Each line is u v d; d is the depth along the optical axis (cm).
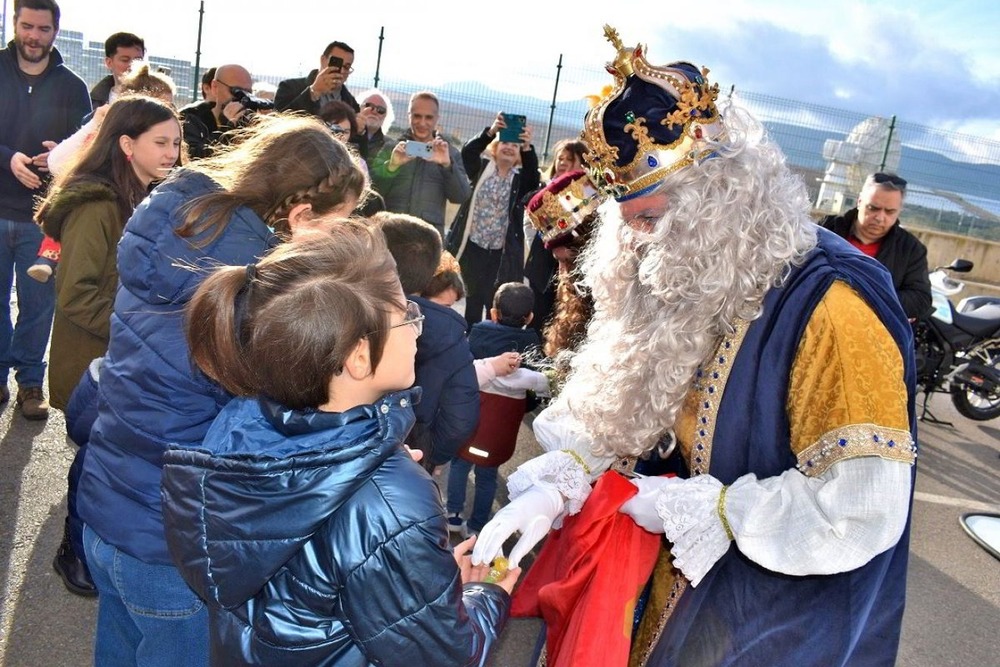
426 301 257
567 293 260
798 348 137
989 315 564
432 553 106
